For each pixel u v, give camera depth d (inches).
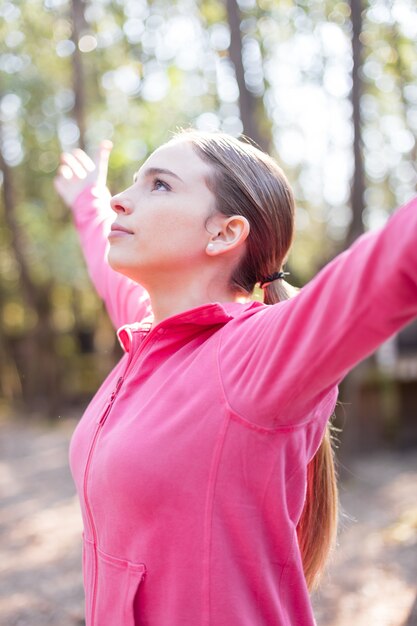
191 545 43.1
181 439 43.1
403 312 33.5
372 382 299.0
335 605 141.1
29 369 465.4
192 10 283.6
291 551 45.8
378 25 235.6
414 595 142.1
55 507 239.6
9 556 187.2
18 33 339.3
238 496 42.8
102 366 489.7
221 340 44.9
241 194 49.6
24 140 418.9
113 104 332.5
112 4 288.8
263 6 250.1
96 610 48.3
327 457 55.0
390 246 32.4
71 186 85.0
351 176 238.1
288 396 39.4
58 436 394.9
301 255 411.8
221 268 50.6
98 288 73.4
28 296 453.7
